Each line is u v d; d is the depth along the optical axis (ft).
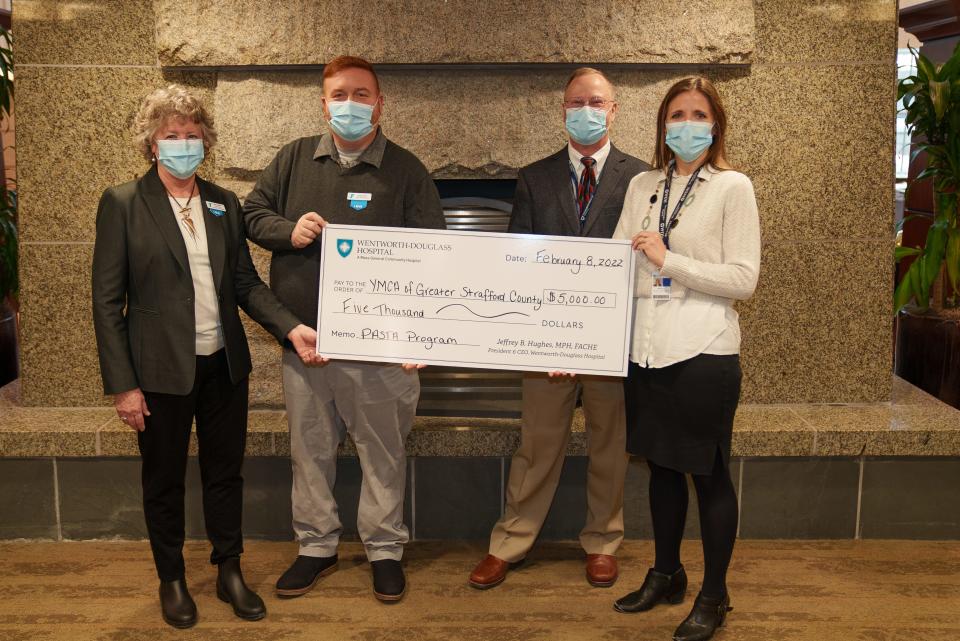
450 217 11.51
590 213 8.66
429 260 8.33
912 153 16.14
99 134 10.92
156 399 7.79
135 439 10.05
